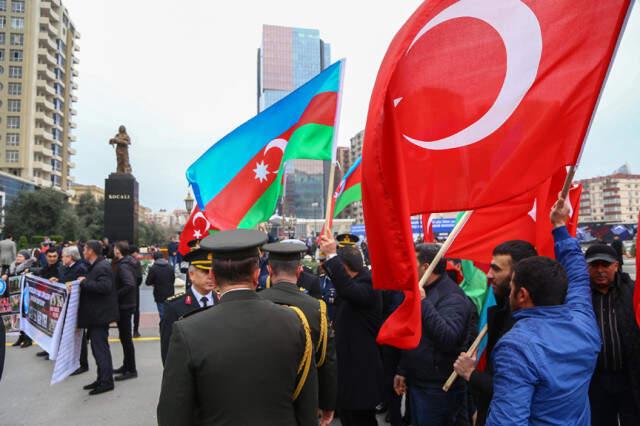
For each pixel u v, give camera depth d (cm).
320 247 353
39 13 6975
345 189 679
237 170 440
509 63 242
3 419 468
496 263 248
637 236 224
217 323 181
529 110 237
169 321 352
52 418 471
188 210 2112
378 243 223
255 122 438
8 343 823
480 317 361
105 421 464
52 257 786
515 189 235
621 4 218
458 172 246
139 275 869
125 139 2206
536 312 190
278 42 10025
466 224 332
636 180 12350
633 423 277
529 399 168
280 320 191
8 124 6788
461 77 248
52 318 585
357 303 346
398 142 225
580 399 177
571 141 229
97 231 5822
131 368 604
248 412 170
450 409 305
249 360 175
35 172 7169
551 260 197
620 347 277
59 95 7569
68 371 539
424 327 290
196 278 356
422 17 242
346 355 354
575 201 309
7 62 6800
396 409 400
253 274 199
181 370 172
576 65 230
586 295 217
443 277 327
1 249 1347
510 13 242
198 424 174
